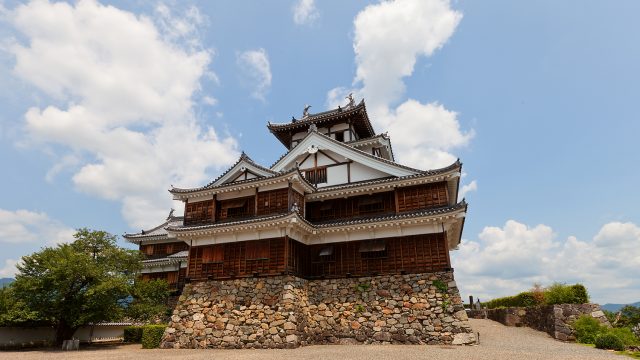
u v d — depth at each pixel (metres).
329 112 37.62
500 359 15.52
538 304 30.38
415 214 23.69
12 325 27.52
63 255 27.48
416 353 17.69
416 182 25.41
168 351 22.03
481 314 39.69
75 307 26.81
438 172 24.67
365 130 37.53
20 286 26.95
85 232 29.58
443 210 23.03
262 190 26.30
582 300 25.27
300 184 26.08
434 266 23.19
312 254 26.34
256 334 22.12
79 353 22.89
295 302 22.78
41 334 29.92
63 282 26.16
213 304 24.22
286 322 21.64
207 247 25.95
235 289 24.08
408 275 23.56
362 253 25.11
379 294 23.75
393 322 22.72
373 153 33.78
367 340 22.83
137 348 25.66
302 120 36.59
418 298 22.77
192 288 25.34
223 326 23.23
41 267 27.20
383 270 24.31
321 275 25.59
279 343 21.25
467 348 19.48
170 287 40.53
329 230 25.47
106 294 27.23
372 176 28.52
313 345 22.70
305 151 30.58
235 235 25.27
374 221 24.34
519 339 24.08
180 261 40.88
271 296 22.89
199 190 27.33
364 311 23.61
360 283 24.48
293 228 24.31
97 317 27.58
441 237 23.55
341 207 27.89
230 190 26.78
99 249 29.66
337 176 29.38
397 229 24.64
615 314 29.17
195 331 23.81
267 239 24.34
